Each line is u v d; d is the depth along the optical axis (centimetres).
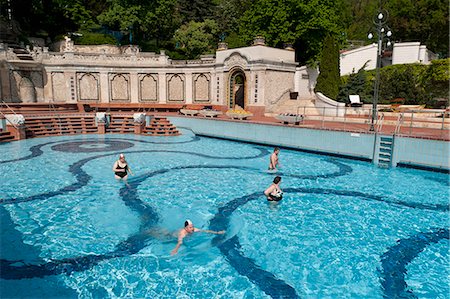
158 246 870
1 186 1312
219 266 783
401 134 1648
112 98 3531
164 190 1306
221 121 2448
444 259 830
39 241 882
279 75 3017
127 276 735
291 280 736
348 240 920
